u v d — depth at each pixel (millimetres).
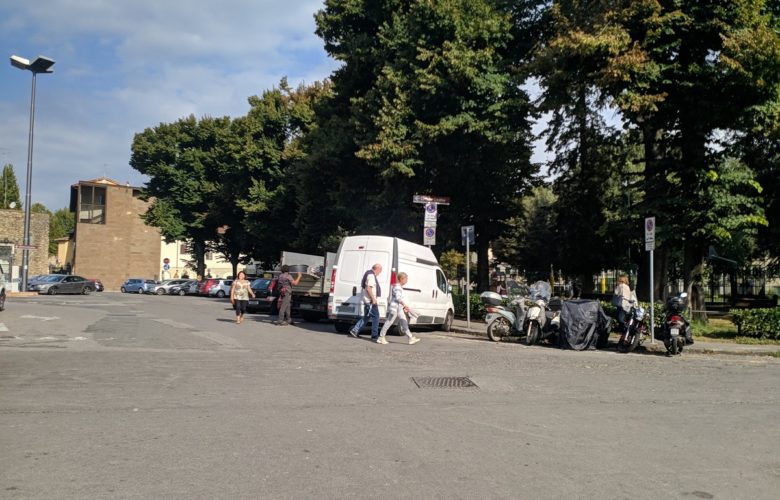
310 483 4750
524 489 4715
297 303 21125
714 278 38562
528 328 15508
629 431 6543
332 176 29703
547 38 23906
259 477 4871
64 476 4820
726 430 6656
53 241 99125
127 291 63688
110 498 4379
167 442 5789
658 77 17109
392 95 23859
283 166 46750
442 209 26188
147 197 59156
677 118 18625
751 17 16453
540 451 5738
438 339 16484
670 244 18938
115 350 12148
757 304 33031
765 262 37500
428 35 22875
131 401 7500
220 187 52781
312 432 6219
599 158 28922
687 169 17859
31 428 6203
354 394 8172
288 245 46219
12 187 81312
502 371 10430
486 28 22297
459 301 23453
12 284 43781
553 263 39094
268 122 46438
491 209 27641
